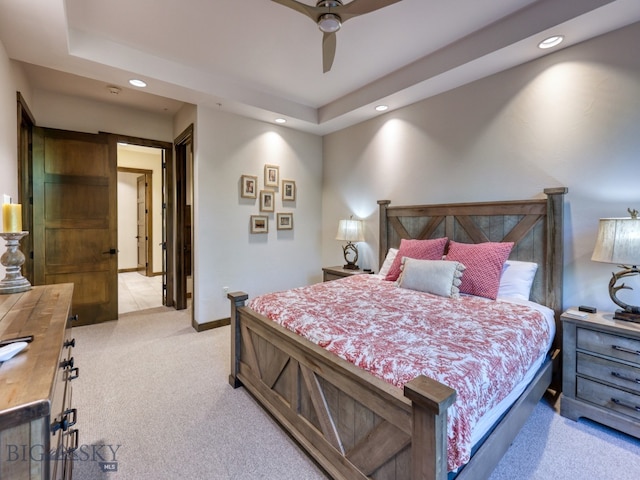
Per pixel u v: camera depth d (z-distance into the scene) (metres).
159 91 3.13
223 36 2.54
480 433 1.32
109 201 3.95
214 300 3.77
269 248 4.22
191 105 3.75
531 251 2.55
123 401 2.24
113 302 4.04
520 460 1.69
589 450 1.77
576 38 2.23
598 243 1.95
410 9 2.20
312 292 2.61
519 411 1.64
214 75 3.21
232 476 1.60
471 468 1.21
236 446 1.81
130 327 3.80
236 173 3.88
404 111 3.54
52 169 3.59
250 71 3.13
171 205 4.62
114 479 1.57
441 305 2.21
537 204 2.51
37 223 3.52
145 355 3.01
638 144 2.08
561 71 2.39
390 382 1.27
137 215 7.86
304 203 4.56
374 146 3.92
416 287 2.66
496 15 2.29
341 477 1.49
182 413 2.11
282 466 1.66
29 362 0.86
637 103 2.08
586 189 2.30
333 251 4.59
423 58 2.88
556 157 2.44
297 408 1.79
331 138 4.57
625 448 1.78
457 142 3.06
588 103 2.27
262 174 4.11
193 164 3.71
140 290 5.88
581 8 1.98
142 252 7.61
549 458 1.71
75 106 3.78
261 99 3.61
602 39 2.20
